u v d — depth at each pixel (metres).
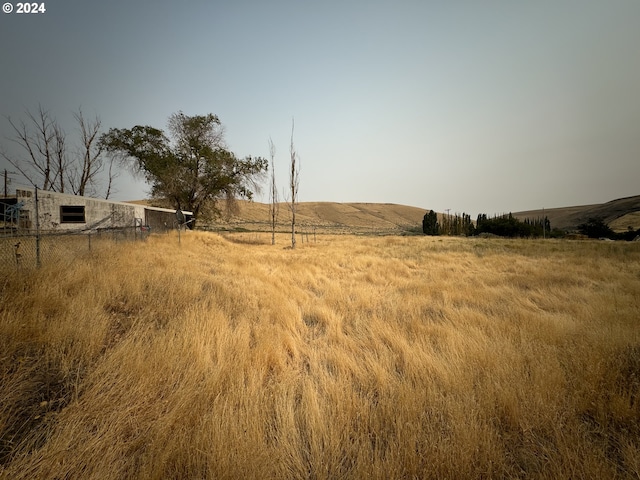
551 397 2.80
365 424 2.50
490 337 4.44
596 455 2.10
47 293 4.32
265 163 34.53
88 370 3.07
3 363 2.88
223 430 2.23
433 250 20.47
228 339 4.00
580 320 5.12
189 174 31.45
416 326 4.87
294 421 2.52
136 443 2.23
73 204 18.12
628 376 3.26
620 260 14.20
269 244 28.95
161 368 3.07
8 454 2.05
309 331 5.04
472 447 2.10
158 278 6.28
